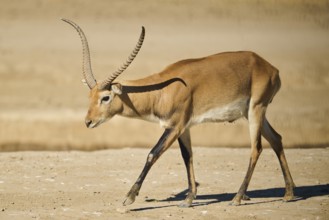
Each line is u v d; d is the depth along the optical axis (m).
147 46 128.75
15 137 80.12
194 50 127.12
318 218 40.59
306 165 55.97
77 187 48.34
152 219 40.25
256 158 44.84
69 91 104.38
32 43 128.88
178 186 49.09
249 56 46.16
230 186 49.19
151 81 43.41
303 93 104.00
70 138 80.19
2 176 51.06
